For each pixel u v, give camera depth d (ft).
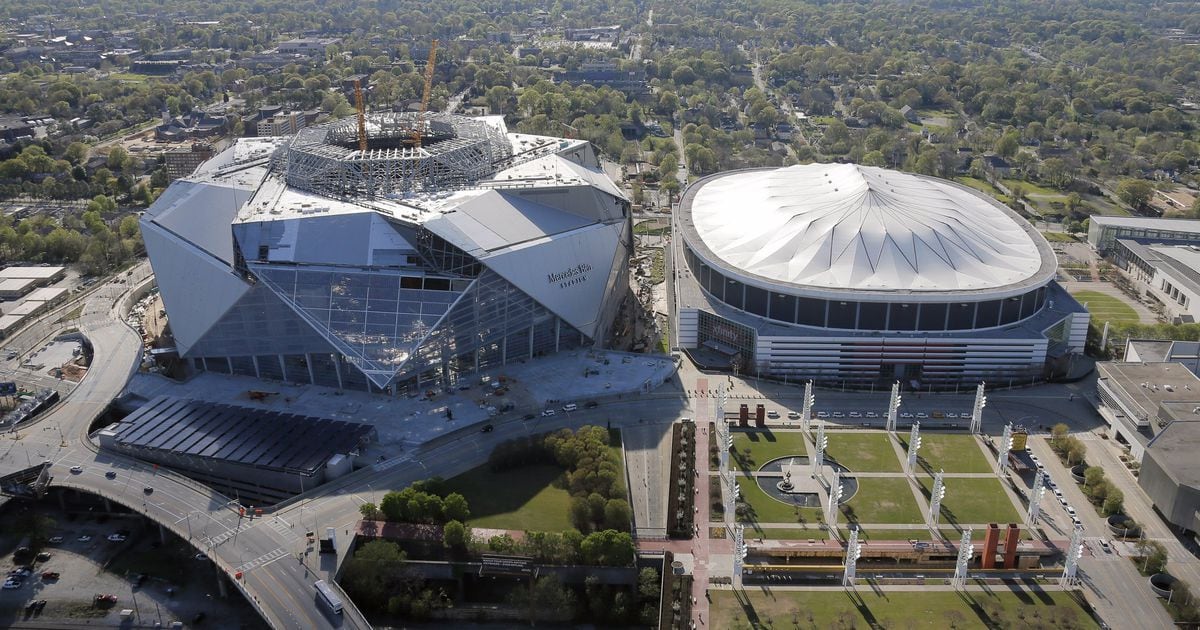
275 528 639.76
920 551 630.74
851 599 592.19
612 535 610.65
